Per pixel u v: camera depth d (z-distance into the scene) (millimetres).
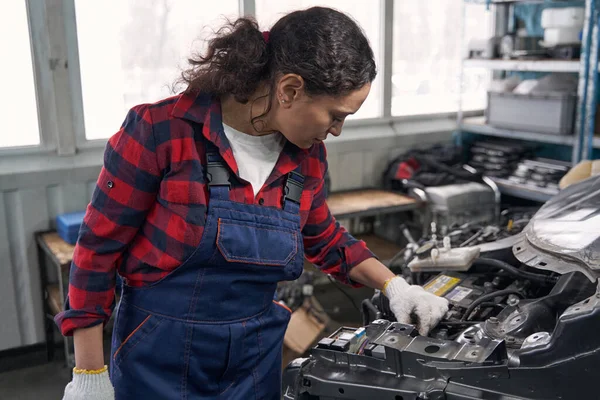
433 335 1262
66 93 2953
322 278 3779
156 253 1133
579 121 3219
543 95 3326
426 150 3855
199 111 1113
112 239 1107
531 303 1264
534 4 3908
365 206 3328
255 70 1051
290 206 1207
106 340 2965
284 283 2779
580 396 988
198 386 1207
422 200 3430
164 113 1100
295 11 1087
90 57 3021
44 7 2824
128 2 3051
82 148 3061
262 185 1179
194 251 1115
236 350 1197
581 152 3258
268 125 1122
